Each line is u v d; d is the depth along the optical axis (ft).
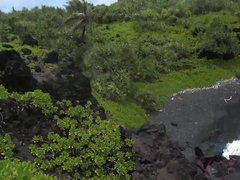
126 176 79.15
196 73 237.45
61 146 77.92
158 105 190.49
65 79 97.30
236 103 192.44
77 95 95.50
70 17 230.89
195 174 94.58
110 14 316.19
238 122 168.35
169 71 235.81
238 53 259.60
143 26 291.58
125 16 315.37
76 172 75.61
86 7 230.68
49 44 216.33
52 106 84.84
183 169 91.40
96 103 99.04
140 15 311.88
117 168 79.15
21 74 86.02
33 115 82.12
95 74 196.75
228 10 324.19
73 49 212.43
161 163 92.38
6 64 85.61
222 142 148.25
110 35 279.28
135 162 87.81
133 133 103.55
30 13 309.22
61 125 82.53
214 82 228.63
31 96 83.10
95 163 78.48
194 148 134.21
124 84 192.75
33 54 151.53
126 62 218.79
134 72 217.36
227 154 136.77
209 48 255.70
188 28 293.43
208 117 176.35
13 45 164.25
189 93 211.20
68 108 89.61
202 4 328.49
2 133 75.20
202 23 299.17
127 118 163.84
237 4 334.44
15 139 75.92
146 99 188.44
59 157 75.56
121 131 87.92
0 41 206.80
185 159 96.27
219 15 308.60
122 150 85.10
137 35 282.36
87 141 80.64
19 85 86.74
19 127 78.74
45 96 84.64
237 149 140.26
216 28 269.64
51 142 79.25
